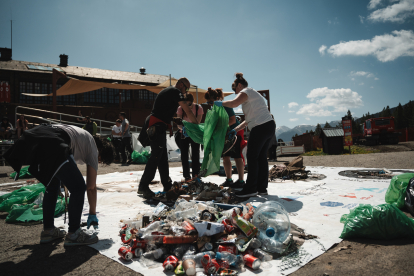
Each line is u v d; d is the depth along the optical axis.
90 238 2.48
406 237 2.36
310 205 3.65
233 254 2.04
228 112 4.79
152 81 26.31
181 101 4.39
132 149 11.93
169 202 3.94
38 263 2.12
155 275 1.90
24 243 2.55
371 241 2.35
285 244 2.21
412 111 109.25
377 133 25.92
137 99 25.00
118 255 2.22
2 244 2.53
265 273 1.88
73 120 17.67
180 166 9.86
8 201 3.52
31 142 2.20
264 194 4.41
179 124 5.43
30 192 3.73
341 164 8.92
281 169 6.44
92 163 2.67
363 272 1.84
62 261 2.15
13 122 18.25
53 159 2.18
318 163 9.59
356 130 94.44
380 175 6.00
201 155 10.28
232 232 2.31
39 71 22.33
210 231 2.20
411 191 3.08
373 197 4.00
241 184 5.02
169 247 2.22
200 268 1.93
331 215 3.18
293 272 1.90
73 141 2.49
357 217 2.48
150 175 4.24
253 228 2.28
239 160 4.97
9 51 24.05
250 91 4.26
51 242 2.56
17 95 21.69
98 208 3.75
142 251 2.21
